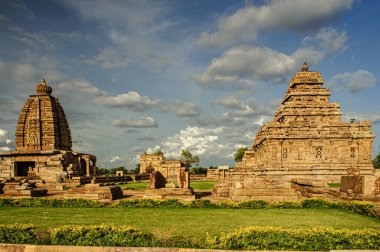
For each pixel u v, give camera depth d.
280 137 44.09
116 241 10.32
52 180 45.91
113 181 50.19
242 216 15.99
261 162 52.31
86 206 19.83
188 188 23.78
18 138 50.16
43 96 51.59
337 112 48.53
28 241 10.59
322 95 49.84
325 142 44.22
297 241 9.89
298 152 44.31
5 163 47.94
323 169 43.59
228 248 9.84
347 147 44.00
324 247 9.77
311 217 15.76
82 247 10.05
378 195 18.25
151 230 12.49
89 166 55.00
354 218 15.54
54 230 10.73
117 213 17.11
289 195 21.66
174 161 50.03
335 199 21.64
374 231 10.23
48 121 50.50
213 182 51.12
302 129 44.38
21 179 42.44
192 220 14.83
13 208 19.19
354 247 9.75
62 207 19.67
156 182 24.66
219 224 13.85
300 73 51.22
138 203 19.78
